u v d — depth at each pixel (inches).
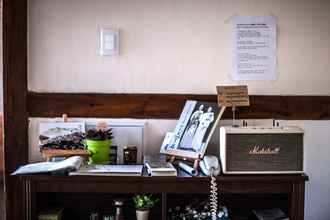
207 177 78.1
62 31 89.8
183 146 85.7
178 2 89.6
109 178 77.5
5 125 88.8
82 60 90.3
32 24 89.5
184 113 89.0
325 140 91.8
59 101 90.5
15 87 89.2
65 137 88.9
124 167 82.5
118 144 90.8
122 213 85.6
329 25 90.6
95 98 90.6
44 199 89.4
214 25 90.0
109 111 90.9
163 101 90.7
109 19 89.7
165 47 90.2
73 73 90.4
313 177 92.3
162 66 90.5
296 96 91.2
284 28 90.5
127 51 90.2
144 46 90.2
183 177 78.0
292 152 79.6
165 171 77.9
